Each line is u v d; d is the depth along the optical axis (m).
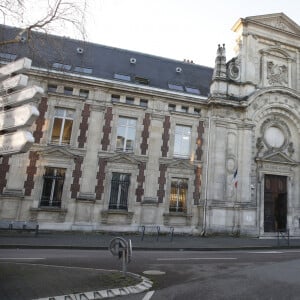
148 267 9.96
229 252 14.91
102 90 21.69
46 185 19.94
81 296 6.32
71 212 19.88
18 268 8.20
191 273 9.20
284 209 24.05
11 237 16.02
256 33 25.86
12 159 19.33
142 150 21.88
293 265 10.90
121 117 22.11
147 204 21.25
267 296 6.91
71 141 20.64
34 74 20.06
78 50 23.75
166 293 7.00
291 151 24.72
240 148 23.28
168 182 22.06
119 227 20.55
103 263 10.22
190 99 23.11
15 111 4.85
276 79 25.61
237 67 25.02
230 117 23.50
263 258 12.72
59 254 12.09
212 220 21.55
